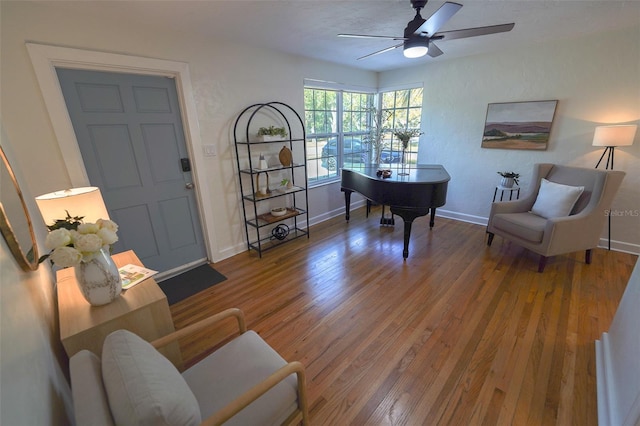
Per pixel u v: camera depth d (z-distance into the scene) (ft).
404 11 6.77
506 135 11.22
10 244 2.94
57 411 2.98
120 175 7.33
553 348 5.57
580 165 9.88
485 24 7.78
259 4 6.16
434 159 13.53
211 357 3.93
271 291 7.88
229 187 9.55
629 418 3.38
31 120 5.78
